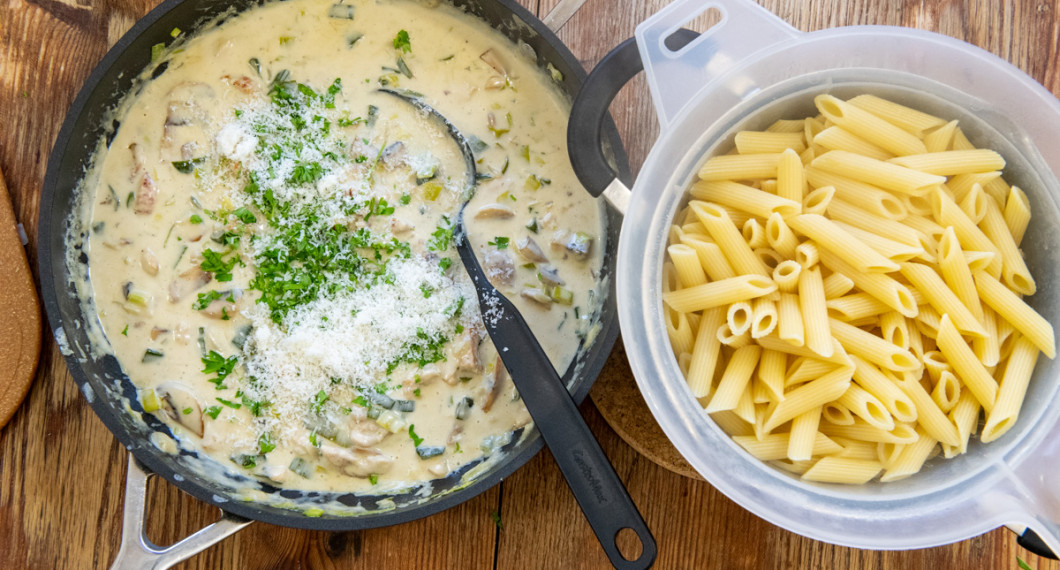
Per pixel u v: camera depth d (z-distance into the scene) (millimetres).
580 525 820
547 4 834
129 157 800
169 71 804
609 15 832
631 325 739
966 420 730
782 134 752
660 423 732
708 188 754
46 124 823
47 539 815
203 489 752
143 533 755
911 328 736
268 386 781
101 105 788
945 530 727
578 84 783
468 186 798
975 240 728
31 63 824
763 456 745
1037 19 818
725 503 824
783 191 733
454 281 791
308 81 806
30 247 818
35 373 814
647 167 739
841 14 825
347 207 785
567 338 800
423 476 790
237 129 790
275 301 779
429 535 824
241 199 789
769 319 737
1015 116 742
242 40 807
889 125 734
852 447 741
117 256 794
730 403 727
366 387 785
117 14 828
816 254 729
